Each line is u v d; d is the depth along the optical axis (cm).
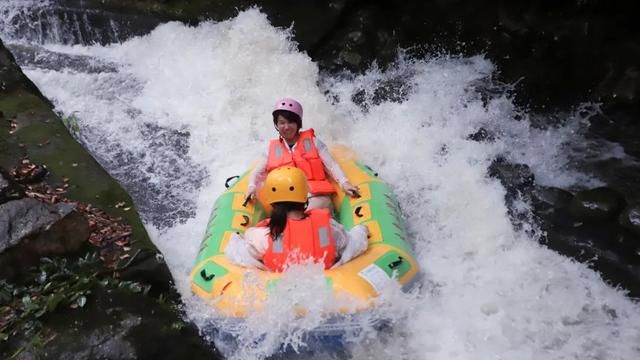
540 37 1170
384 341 648
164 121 1067
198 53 1214
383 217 760
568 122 1119
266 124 1059
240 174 965
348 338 626
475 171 967
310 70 1161
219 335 647
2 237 616
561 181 982
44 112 953
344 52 1227
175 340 605
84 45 1304
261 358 634
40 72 1166
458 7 1230
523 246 829
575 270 791
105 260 686
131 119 1066
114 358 557
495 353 652
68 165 846
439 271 773
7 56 1038
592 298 744
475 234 839
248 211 790
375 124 1088
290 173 652
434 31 1253
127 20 1280
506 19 1193
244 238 702
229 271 673
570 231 867
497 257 806
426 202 897
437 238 834
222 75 1154
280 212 648
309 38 1230
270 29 1211
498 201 898
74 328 576
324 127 1053
